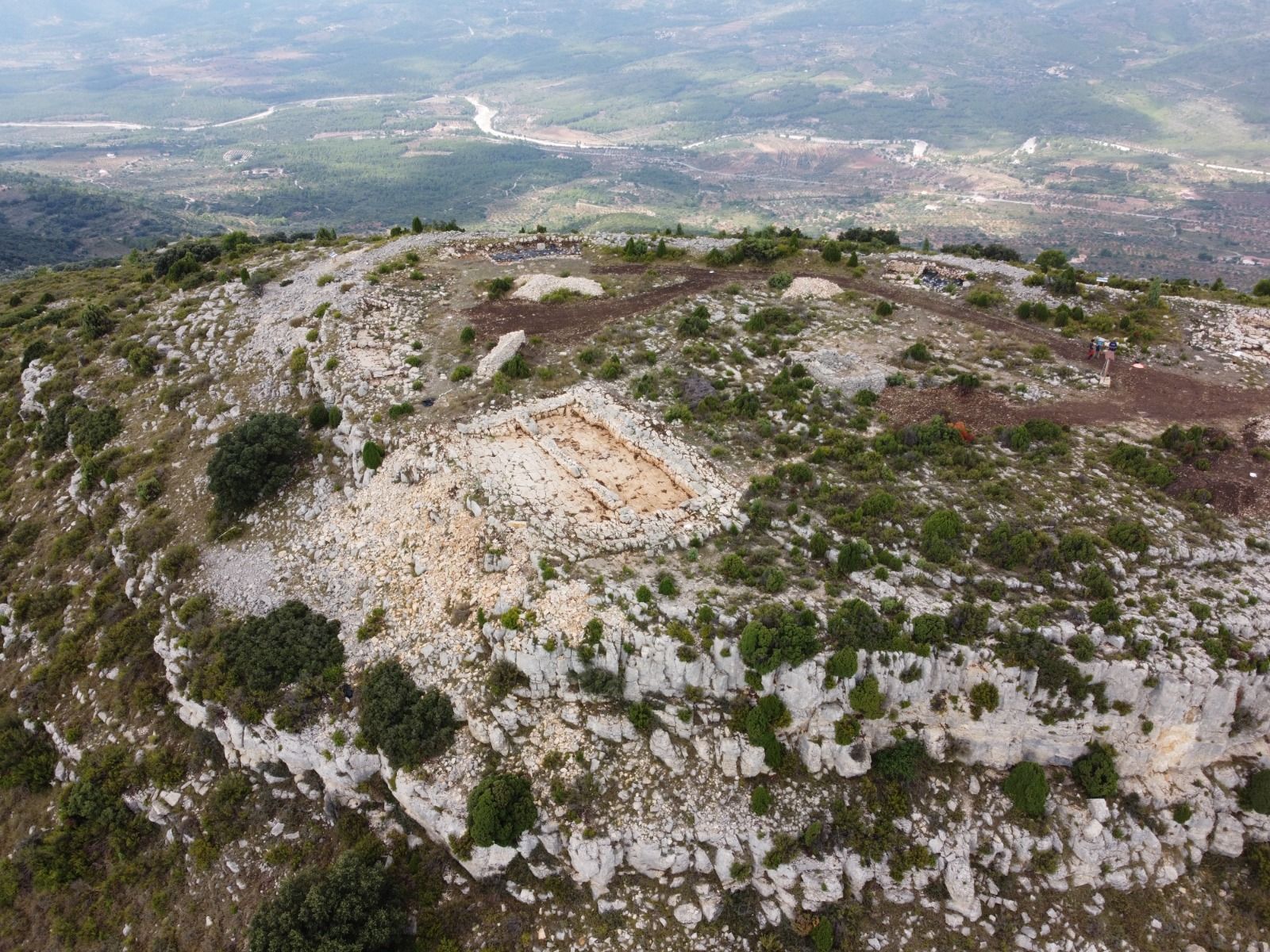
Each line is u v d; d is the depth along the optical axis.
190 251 91.50
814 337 66.50
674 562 42.03
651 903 35.84
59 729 46.53
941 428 52.34
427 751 38.06
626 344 63.94
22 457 66.19
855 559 40.41
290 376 61.12
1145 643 37.03
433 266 80.38
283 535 50.00
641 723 37.62
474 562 43.12
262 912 34.53
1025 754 38.72
